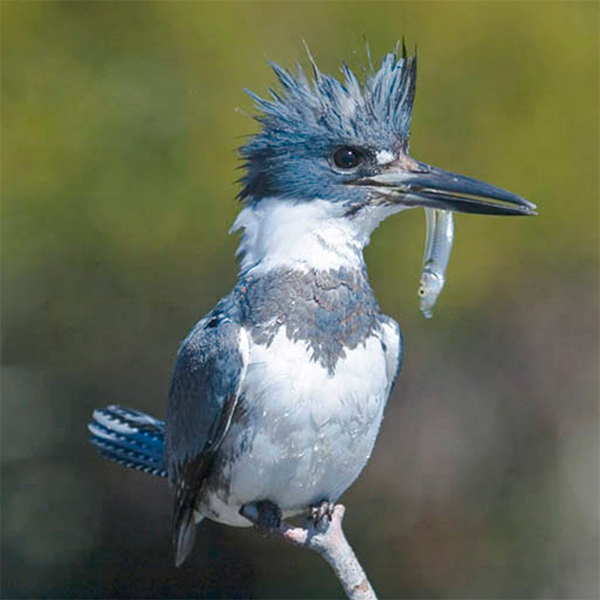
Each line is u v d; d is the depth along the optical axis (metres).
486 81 13.48
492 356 15.24
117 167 13.92
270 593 15.59
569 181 13.70
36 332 15.27
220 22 13.53
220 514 6.58
